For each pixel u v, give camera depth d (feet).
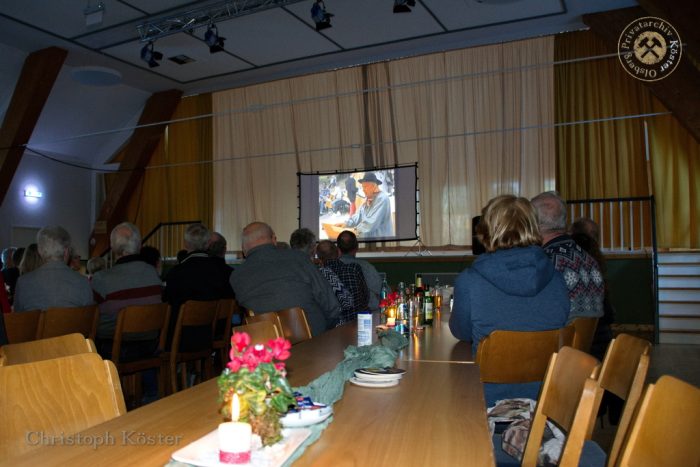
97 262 21.94
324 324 12.01
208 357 14.70
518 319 7.34
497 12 28.12
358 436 3.93
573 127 29.58
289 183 35.32
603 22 27.32
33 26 28.91
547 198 9.87
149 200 39.17
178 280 14.43
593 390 4.40
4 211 35.78
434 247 31.94
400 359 6.95
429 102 32.40
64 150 39.37
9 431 4.06
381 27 29.58
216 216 37.14
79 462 3.43
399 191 32.65
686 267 26.81
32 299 11.27
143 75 35.78
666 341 25.50
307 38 30.76
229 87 37.47
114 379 4.73
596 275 9.51
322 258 15.08
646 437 3.82
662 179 27.89
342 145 34.12
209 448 3.49
